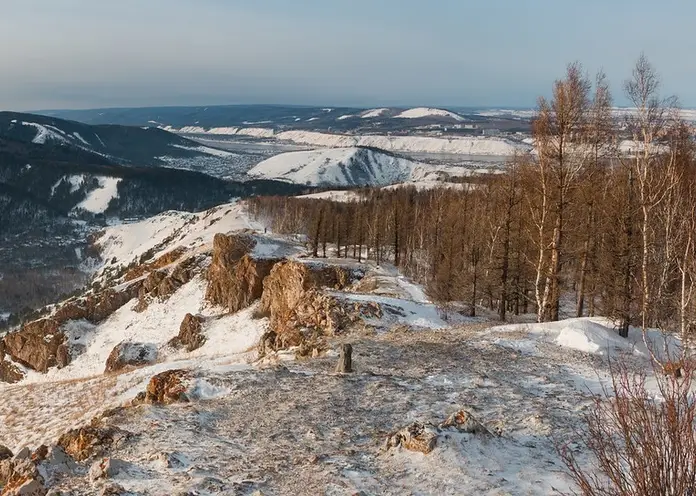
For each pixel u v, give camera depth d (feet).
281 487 32.19
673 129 79.61
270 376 60.49
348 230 240.12
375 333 92.48
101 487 32.04
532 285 122.21
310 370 64.39
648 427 20.02
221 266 205.67
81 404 121.19
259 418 46.34
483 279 113.60
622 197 87.45
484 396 51.37
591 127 85.66
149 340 193.67
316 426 43.75
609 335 75.15
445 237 157.99
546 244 94.63
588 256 104.88
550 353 70.08
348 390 53.83
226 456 37.50
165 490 31.24
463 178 499.92
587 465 33.81
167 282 225.15
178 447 39.14
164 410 49.14
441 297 117.08
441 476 32.96
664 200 84.43
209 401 52.49
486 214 152.35
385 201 337.72
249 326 166.81
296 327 107.65
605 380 57.52
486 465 34.47
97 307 224.33
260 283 186.29
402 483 32.48
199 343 171.42
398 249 215.92
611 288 84.74
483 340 77.41
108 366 171.53
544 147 87.45
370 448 38.55
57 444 41.11
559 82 85.76
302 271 159.43
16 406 132.05
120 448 39.58
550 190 89.40
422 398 50.96
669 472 18.79
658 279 84.53
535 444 38.55
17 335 208.64
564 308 133.59
